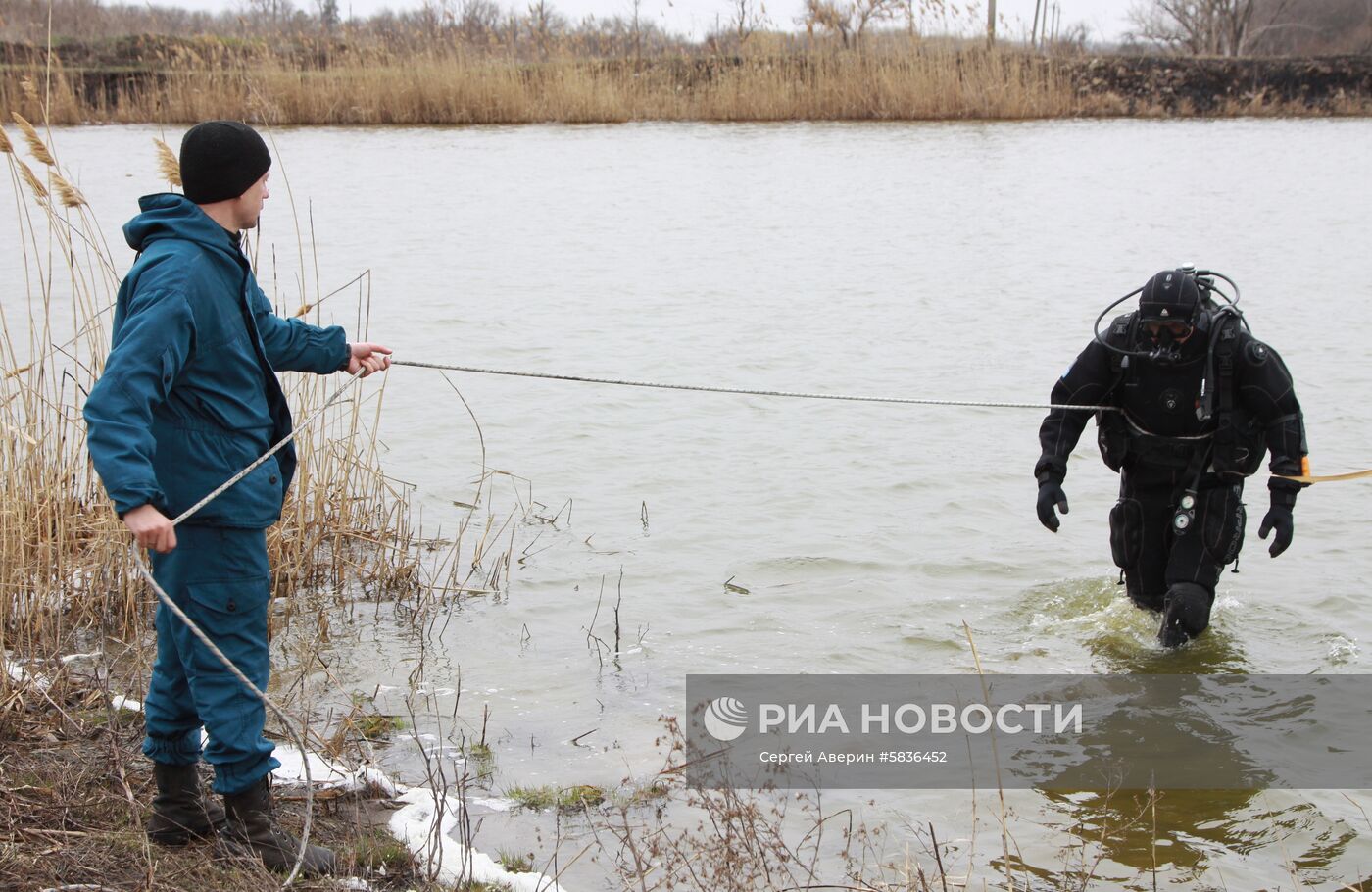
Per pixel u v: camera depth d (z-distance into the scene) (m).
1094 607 6.16
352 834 4.15
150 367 3.37
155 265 3.49
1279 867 4.10
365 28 40.00
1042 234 17.14
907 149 27.47
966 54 35.28
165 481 3.55
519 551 6.95
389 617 6.11
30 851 3.72
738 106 34.00
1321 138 29.98
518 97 33.47
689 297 13.48
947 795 4.55
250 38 36.06
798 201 20.44
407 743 4.87
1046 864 4.11
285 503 6.69
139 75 35.19
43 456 6.11
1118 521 5.94
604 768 4.70
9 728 4.55
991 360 10.89
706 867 4.03
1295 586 6.39
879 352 11.17
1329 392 9.67
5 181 21.02
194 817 3.89
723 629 5.97
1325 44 59.50
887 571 6.63
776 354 11.13
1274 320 12.05
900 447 8.70
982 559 6.76
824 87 34.06
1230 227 17.47
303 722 4.84
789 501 7.70
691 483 8.04
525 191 21.47
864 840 4.23
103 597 5.86
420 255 15.84
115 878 3.62
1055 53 38.97
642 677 5.48
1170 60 38.09
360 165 24.86
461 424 9.26
